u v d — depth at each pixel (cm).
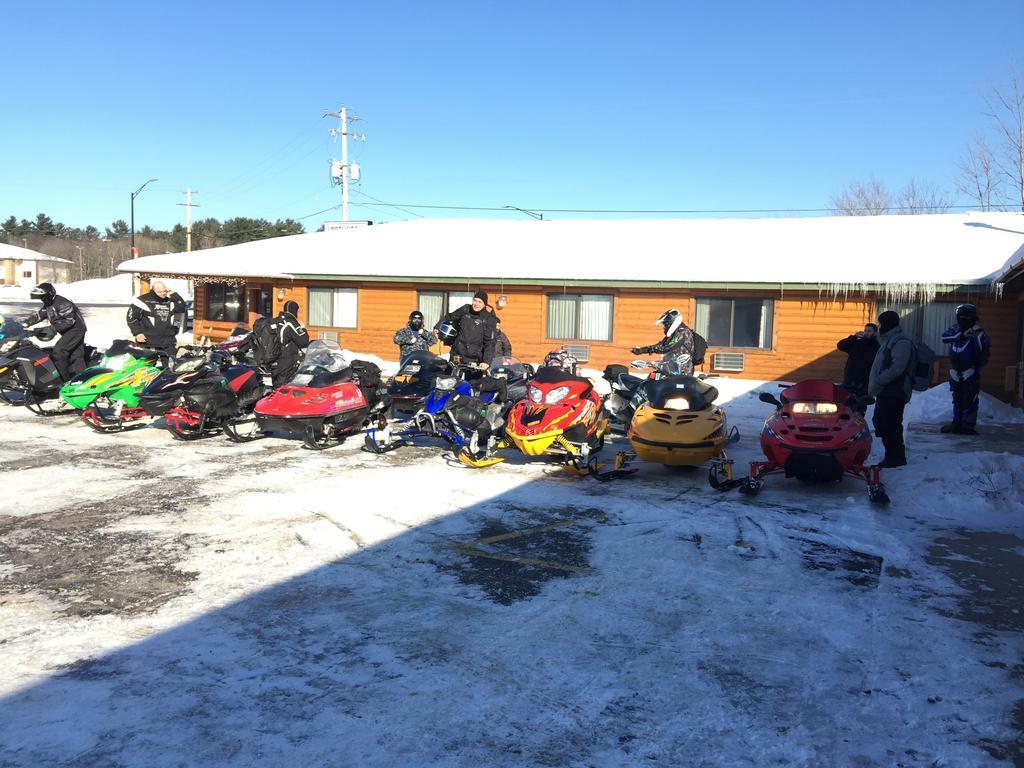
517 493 762
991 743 333
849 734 339
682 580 522
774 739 335
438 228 2683
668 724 345
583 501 734
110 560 549
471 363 1033
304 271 2248
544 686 377
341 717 347
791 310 1808
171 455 927
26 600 476
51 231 12338
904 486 759
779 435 747
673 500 741
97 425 1068
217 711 351
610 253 2103
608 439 1103
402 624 447
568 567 546
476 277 2033
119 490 750
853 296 1752
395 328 2197
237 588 499
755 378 1845
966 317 1144
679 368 1066
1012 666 402
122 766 309
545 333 2031
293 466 876
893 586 513
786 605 480
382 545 589
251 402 1062
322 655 407
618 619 457
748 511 700
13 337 1367
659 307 1917
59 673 384
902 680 387
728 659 408
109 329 3075
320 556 562
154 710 351
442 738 332
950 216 2219
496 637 431
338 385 973
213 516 661
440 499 733
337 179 4778
